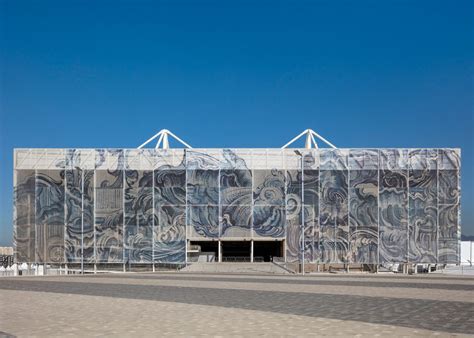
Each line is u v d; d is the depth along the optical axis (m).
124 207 61.31
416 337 10.92
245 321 13.27
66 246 61.34
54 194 61.78
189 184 61.38
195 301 18.08
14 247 61.53
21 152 62.16
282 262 61.16
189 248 62.22
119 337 11.16
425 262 60.81
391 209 61.16
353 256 60.75
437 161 61.47
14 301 18.16
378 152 61.53
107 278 33.28
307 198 61.28
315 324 12.71
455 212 61.16
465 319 13.34
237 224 61.31
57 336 11.30
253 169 61.59
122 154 61.72
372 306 16.34
